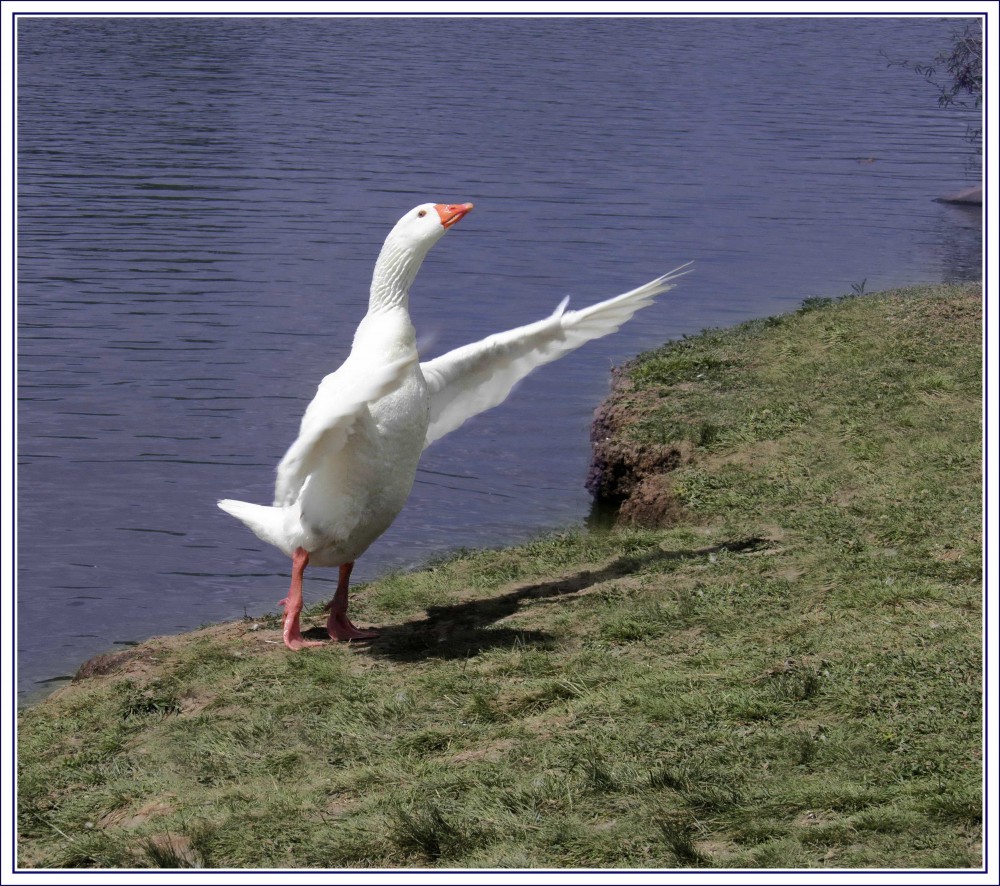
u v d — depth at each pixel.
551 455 14.36
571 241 24.25
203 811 6.49
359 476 8.14
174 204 25.88
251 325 18.69
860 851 5.32
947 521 9.58
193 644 9.01
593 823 5.83
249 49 52.03
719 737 6.45
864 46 60.81
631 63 52.69
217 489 13.29
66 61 46.00
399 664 8.23
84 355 17.27
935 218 27.41
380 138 33.88
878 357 14.72
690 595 8.78
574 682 7.45
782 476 11.38
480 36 59.88
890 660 6.99
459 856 5.73
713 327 19.11
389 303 8.37
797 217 27.09
